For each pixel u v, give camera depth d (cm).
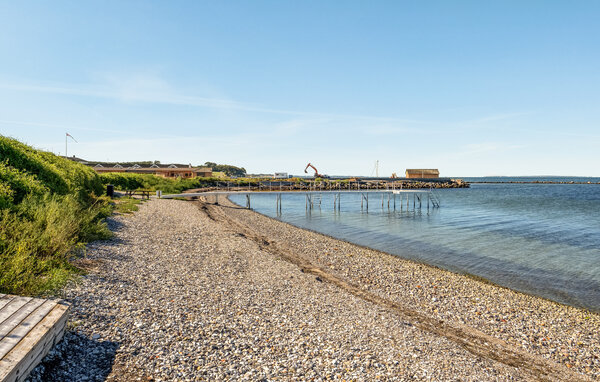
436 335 952
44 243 895
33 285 687
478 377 713
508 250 2298
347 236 2830
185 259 1362
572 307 1307
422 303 1254
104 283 891
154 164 8456
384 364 705
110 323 684
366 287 1395
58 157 2139
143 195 3912
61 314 561
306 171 14338
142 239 1583
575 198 7381
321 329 849
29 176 1378
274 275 1337
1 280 638
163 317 764
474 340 970
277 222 3494
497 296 1383
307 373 629
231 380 571
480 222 3716
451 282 1541
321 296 1145
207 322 784
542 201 6575
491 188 12938
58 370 502
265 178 11262
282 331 804
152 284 977
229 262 1434
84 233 1288
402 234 2939
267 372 614
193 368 588
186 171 7975
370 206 6078
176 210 3053
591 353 948
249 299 999
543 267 1875
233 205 5191
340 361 693
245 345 705
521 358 886
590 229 3192
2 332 477
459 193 9425
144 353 606
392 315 1050
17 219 951
